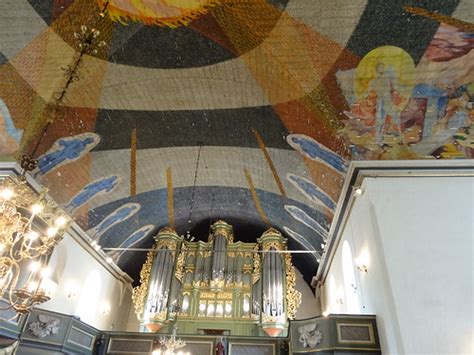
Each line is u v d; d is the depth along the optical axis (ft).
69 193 34.50
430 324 20.92
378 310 24.85
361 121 26.94
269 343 34.68
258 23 23.00
